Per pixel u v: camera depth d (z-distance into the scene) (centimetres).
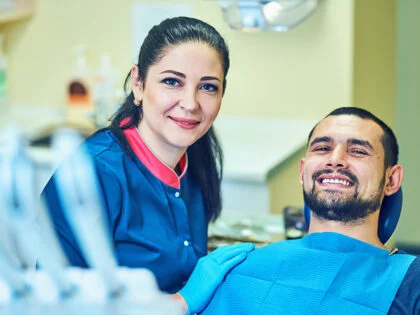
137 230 148
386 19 314
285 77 296
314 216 157
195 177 167
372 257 146
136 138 152
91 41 319
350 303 142
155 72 141
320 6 282
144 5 304
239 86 304
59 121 319
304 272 148
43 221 80
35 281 74
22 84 336
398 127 343
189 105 139
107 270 72
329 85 290
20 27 329
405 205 354
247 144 289
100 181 143
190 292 148
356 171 150
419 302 139
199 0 295
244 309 148
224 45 146
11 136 72
